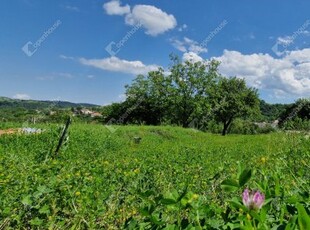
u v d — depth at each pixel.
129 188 5.02
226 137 30.97
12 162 7.14
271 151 12.01
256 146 16.52
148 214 1.99
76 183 4.89
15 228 3.66
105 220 3.82
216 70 58.78
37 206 3.88
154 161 8.44
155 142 23.31
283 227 1.68
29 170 5.83
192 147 16.53
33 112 28.17
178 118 60.06
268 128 53.34
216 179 4.63
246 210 1.60
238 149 15.37
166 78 59.38
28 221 3.67
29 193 4.32
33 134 15.53
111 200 4.44
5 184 4.66
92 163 7.19
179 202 2.07
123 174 5.75
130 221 2.17
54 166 6.33
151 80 60.50
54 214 3.81
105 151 14.82
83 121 33.62
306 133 13.87
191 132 31.62
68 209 4.18
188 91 58.38
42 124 22.16
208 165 7.99
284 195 2.44
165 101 58.91
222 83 64.94
